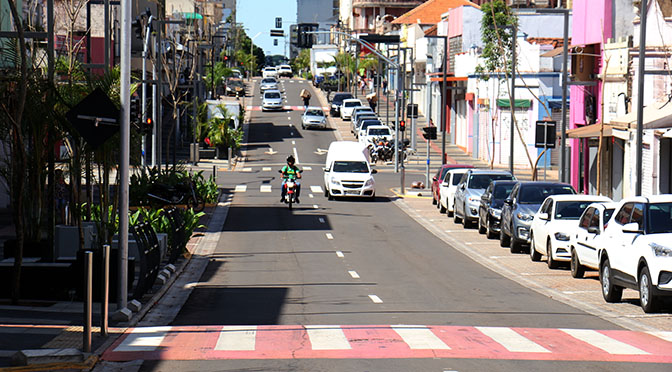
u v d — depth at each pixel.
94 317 23.27
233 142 97.12
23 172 25.27
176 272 33.12
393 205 63.72
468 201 50.75
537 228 37.62
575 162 65.88
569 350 18.89
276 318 23.86
